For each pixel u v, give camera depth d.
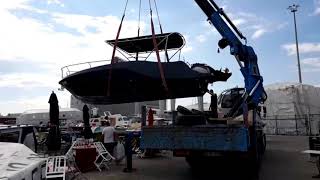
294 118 33.22
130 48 10.57
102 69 8.24
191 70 9.02
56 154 10.83
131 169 10.45
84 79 8.55
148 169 10.77
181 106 9.41
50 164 4.21
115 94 8.78
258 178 8.88
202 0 9.67
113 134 12.33
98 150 10.64
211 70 10.02
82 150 10.38
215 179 8.92
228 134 7.55
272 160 12.50
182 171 10.35
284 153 14.79
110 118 28.52
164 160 13.20
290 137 27.23
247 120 8.21
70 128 20.84
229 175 9.49
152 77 8.32
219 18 9.83
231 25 10.25
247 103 9.32
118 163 12.09
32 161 3.14
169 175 9.61
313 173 9.65
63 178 4.01
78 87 8.88
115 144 12.20
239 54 10.01
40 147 13.45
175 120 9.46
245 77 10.15
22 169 2.72
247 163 8.76
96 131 14.95
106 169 10.78
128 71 8.16
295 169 10.40
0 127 8.88
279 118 34.19
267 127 34.53
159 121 13.12
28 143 9.27
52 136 10.66
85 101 9.44
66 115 34.25
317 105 35.72
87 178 9.03
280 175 9.37
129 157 10.48
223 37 9.91
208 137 7.73
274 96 34.81
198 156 8.10
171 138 8.16
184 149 7.96
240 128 7.47
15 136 8.80
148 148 8.40
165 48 9.58
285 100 34.16
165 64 8.65
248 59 10.22
